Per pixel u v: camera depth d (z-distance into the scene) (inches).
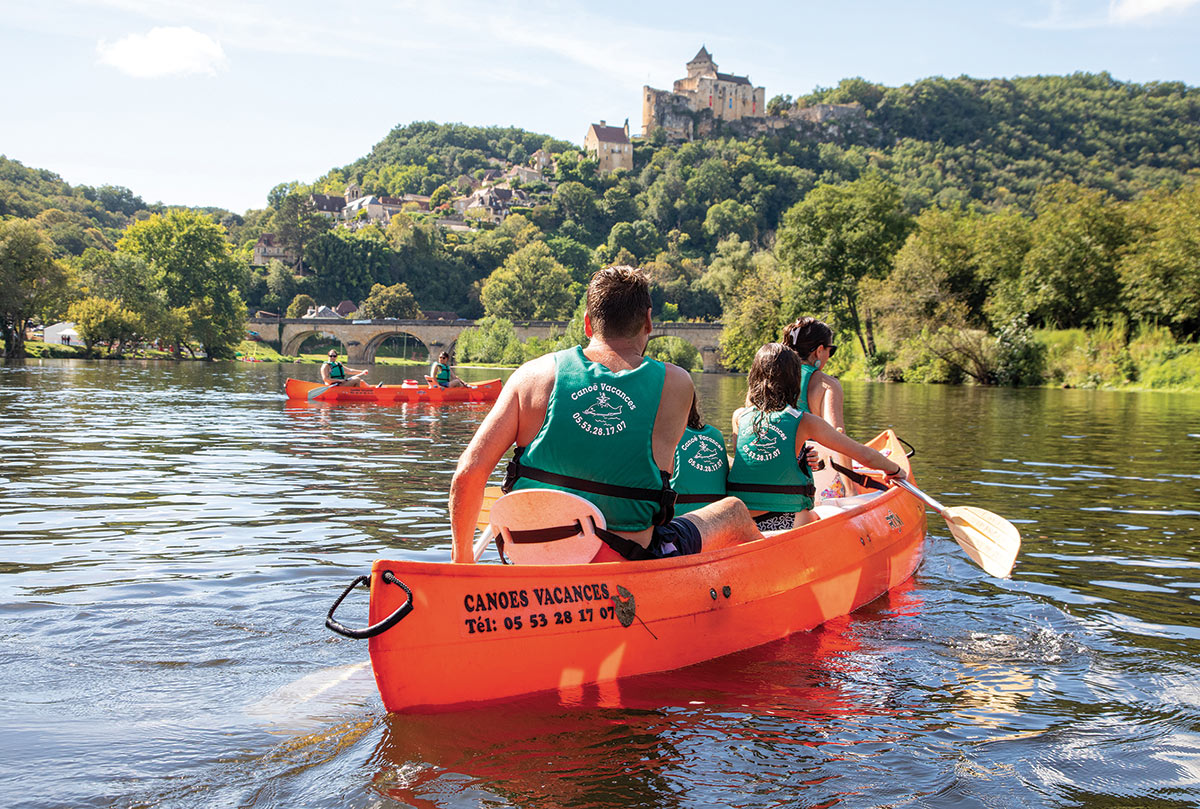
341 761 97.2
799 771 97.3
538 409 122.3
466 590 111.6
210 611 154.5
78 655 131.4
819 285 2071.9
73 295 2549.2
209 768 95.4
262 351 3607.3
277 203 7126.0
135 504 269.0
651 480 124.8
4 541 212.7
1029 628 155.6
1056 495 305.3
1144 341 1457.9
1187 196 1577.3
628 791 91.8
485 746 101.8
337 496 289.0
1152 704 119.6
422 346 4616.1
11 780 91.7
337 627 105.3
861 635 151.6
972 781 95.3
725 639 138.8
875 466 190.2
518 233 6141.7
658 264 5265.8
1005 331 1553.9
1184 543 229.3
